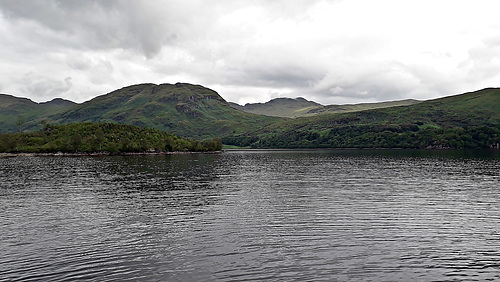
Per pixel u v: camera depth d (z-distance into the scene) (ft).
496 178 260.21
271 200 173.99
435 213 143.95
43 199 180.45
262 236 112.57
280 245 103.71
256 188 216.54
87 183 245.45
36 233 117.70
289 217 137.69
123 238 111.24
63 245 104.88
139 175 302.86
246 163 463.01
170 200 175.63
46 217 140.15
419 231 118.01
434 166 376.07
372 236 112.37
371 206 157.99
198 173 320.70
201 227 123.54
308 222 130.00
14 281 80.38
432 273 83.66
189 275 82.89
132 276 82.64
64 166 413.59
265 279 80.38
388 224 126.93
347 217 137.49
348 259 92.43
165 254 96.58
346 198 177.99
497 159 486.38
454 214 142.20
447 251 98.58
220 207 157.17
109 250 100.12
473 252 97.81
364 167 371.97
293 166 398.62
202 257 94.12
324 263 89.56
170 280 80.33
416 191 199.52
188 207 157.58
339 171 327.06
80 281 80.18
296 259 92.43
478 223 128.47
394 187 215.92
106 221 132.87
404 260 91.66
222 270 85.51
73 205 164.14
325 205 160.56
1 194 197.16
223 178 275.80
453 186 219.00
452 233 115.75
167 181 256.73
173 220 133.59
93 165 430.20
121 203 168.14
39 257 95.14
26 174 314.96
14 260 93.15
